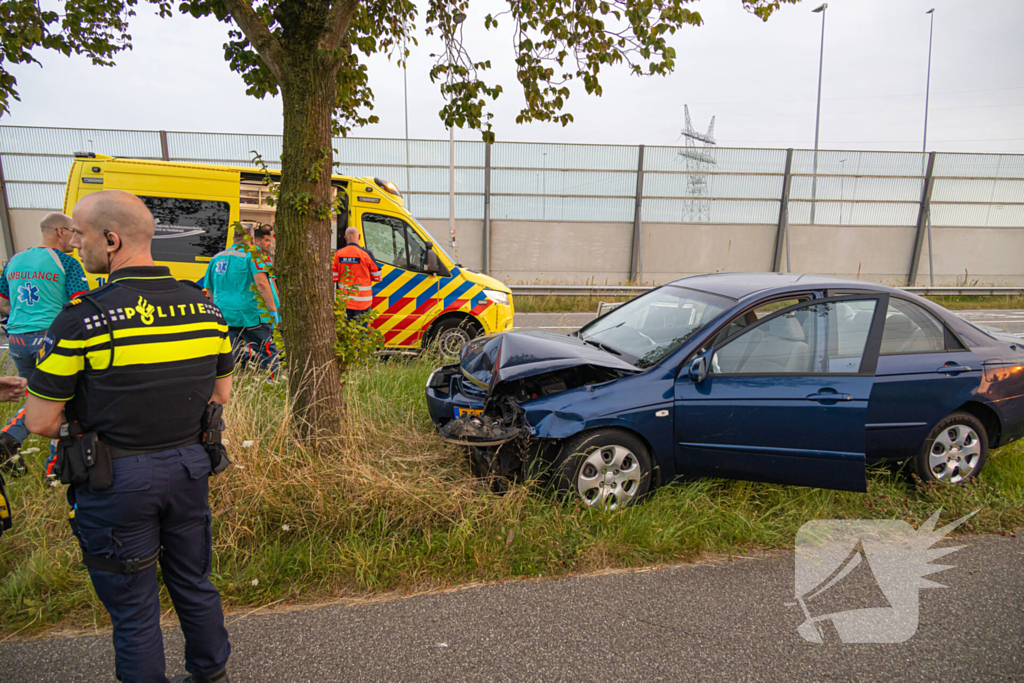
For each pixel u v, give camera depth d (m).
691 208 17.55
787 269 18.08
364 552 2.81
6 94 4.30
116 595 1.79
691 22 4.23
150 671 1.79
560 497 3.29
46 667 2.17
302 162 3.22
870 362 3.44
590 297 14.92
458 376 4.22
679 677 2.18
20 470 3.28
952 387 3.63
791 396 3.33
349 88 4.76
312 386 3.45
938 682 2.18
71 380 1.65
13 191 13.89
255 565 2.70
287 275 3.35
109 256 1.81
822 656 2.31
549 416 3.24
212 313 1.95
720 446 3.41
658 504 3.32
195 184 6.35
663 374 3.43
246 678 2.13
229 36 4.09
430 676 2.16
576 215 17.25
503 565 2.85
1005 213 18.22
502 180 16.77
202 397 1.90
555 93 4.64
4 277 3.86
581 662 2.25
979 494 3.61
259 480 3.04
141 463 1.75
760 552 3.09
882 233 18.17
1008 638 2.44
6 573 2.68
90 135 13.84
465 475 3.59
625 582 2.80
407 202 16.55
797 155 17.42
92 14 4.21
